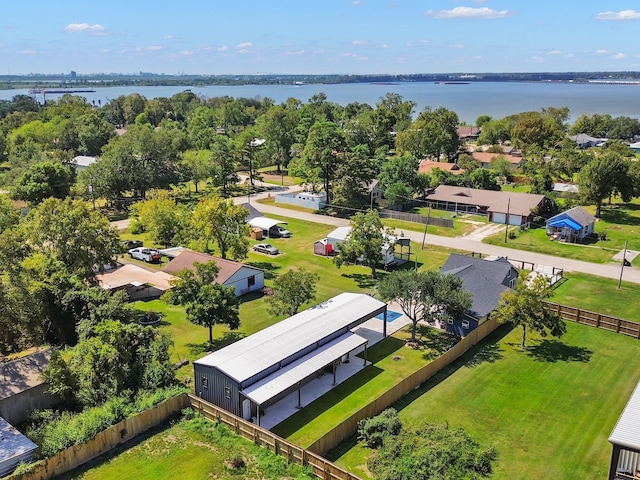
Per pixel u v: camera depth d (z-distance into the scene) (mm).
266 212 87000
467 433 30031
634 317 46281
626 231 72875
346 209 86125
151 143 93000
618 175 77125
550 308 45781
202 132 132125
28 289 36438
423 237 71938
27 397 31281
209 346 40156
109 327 32375
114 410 29281
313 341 35312
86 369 31453
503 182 107688
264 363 32188
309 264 61406
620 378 36469
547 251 65438
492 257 61750
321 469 25781
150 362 33500
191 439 29078
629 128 169500
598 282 54969
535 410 32562
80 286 40125
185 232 62656
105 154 92125
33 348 37844
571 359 39219
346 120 165375
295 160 108938
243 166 129375
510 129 153625
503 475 26547
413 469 25281
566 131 173125
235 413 31031
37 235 44469
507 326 45281
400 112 175125
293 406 33000
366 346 38562
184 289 38562
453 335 43344
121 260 62875
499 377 36562
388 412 30359
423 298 39750
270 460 27078
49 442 26922
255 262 61906
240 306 49031
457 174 103938
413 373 34625
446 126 136000
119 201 90062
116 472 26469
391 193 86188
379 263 55688
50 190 82188
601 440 29656
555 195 90750
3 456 25547
